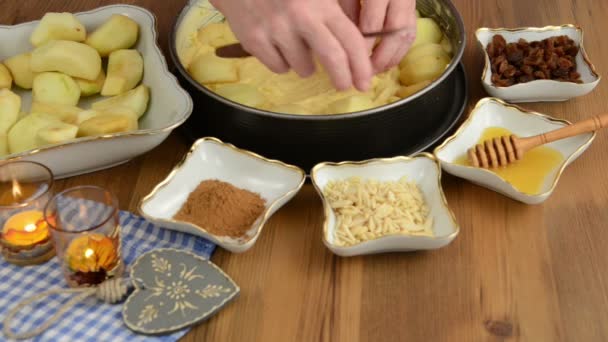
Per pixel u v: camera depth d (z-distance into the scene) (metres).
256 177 1.11
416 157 1.10
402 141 1.15
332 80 1.00
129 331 0.92
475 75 1.32
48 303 0.96
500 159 1.12
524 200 1.08
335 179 1.10
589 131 1.14
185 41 1.31
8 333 0.92
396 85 1.25
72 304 0.93
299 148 1.11
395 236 0.97
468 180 1.13
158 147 1.20
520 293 0.98
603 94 1.29
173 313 0.93
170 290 0.95
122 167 1.16
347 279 1.00
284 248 1.04
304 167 1.13
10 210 1.00
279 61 1.02
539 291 0.98
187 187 1.10
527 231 1.06
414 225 1.03
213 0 1.06
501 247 1.04
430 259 1.02
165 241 1.04
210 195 1.07
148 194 1.05
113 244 0.96
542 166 1.13
